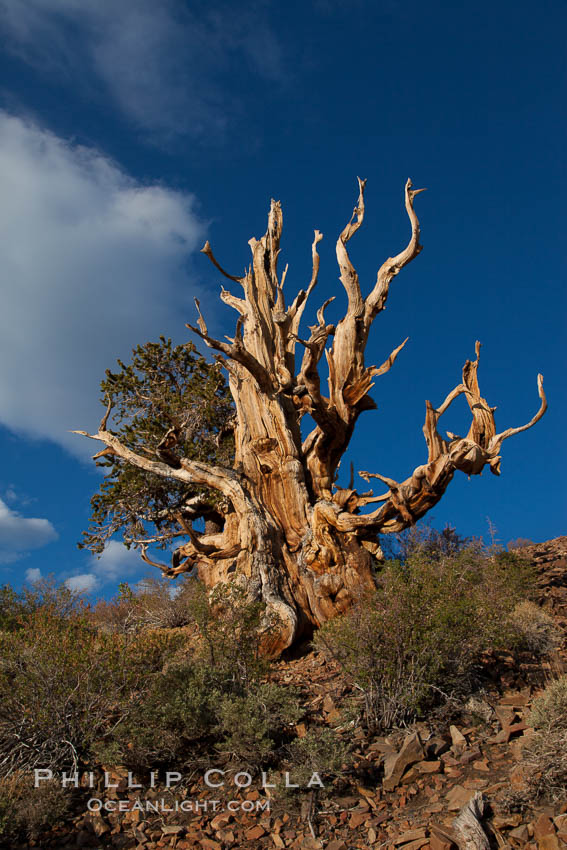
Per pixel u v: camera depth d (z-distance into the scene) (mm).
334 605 10938
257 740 6262
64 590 10352
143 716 6609
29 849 5250
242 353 12156
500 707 6789
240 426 13133
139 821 5594
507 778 5398
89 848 5234
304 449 13664
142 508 16922
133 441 16625
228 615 8203
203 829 5398
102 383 17859
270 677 8617
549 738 5406
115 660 7055
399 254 13484
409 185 13281
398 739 6395
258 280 14883
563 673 7246
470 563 9312
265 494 12336
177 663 7570
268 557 11289
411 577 7742
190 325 12078
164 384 18125
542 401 11469
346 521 11383
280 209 15789
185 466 12531
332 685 8094
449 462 11117
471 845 4488
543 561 14570
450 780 5605
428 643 6906
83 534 16891
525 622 8281
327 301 13984
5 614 10797
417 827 5008
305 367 11547
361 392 13062
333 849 4898
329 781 5832
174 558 15570
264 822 5422
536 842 4508
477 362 12414
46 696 6676
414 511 11562
